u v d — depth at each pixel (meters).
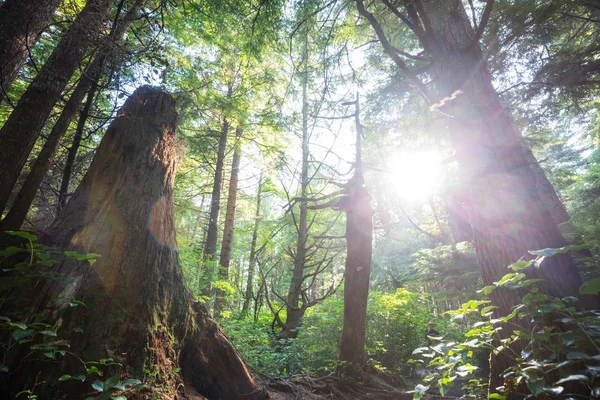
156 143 3.84
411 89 6.61
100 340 2.49
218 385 3.43
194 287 8.12
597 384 1.56
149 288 3.01
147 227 3.28
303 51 6.13
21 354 2.22
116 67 4.87
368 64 7.50
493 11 4.63
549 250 1.94
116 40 5.04
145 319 2.84
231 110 9.08
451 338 7.60
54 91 4.30
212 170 12.84
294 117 10.13
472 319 7.11
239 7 5.79
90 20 4.61
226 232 11.24
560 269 2.68
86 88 5.04
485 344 2.21
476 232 3.27
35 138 4.10
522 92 5.55
